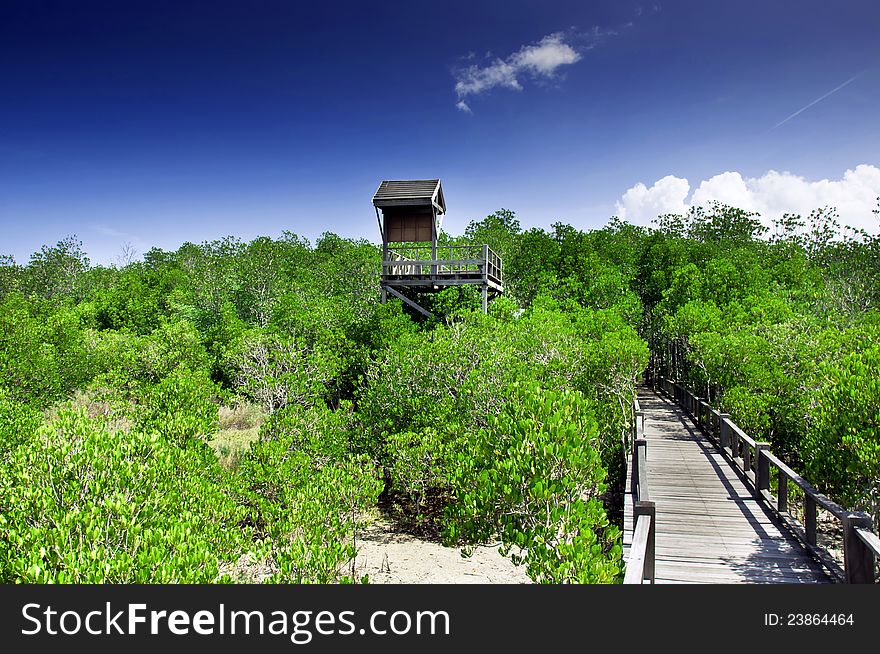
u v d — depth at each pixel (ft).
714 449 48.16
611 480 42.27
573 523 21.15
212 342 83.25
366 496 37.11
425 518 43.01
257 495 36.50
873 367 24.63
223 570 30.01
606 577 19.08
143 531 20.67
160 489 23.70
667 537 27.40
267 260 116.78
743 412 44.65
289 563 26.32
